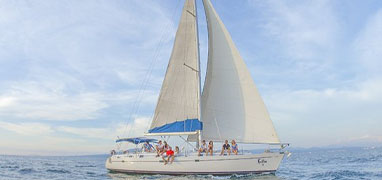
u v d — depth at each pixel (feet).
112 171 74.49
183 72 71.56
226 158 61.98
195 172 63.00
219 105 70.08
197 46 70.95
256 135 66.95
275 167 64.08
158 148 67.67
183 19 72.54
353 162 131.85
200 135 67.10
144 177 64.13
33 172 85.56
